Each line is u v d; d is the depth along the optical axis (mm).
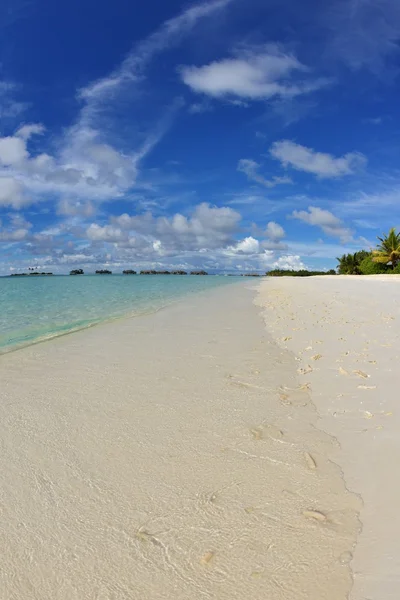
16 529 2330
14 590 1912
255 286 30188
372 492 2557
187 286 31547
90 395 4551
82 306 14789
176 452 3182
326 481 2711
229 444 3291
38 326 9805
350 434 3361
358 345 6391
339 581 1900
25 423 3805
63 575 1996
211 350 6613
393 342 6391
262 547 2131
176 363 5832
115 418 3883
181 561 2059
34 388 4836
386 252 52281
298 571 1968
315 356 5891
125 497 2607
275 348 6625
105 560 2082
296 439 3334
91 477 2857
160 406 4164
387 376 4750
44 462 3078
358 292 17953
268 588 1882
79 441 3412
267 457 3061
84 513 2461
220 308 13188
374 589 1846
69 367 5758
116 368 5652
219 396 4414
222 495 2602
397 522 2270
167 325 9430
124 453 3189
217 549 2129
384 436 3275
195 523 2338
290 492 2605
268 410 3977
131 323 9891
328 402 4098
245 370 5375
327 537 2184
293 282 34750
